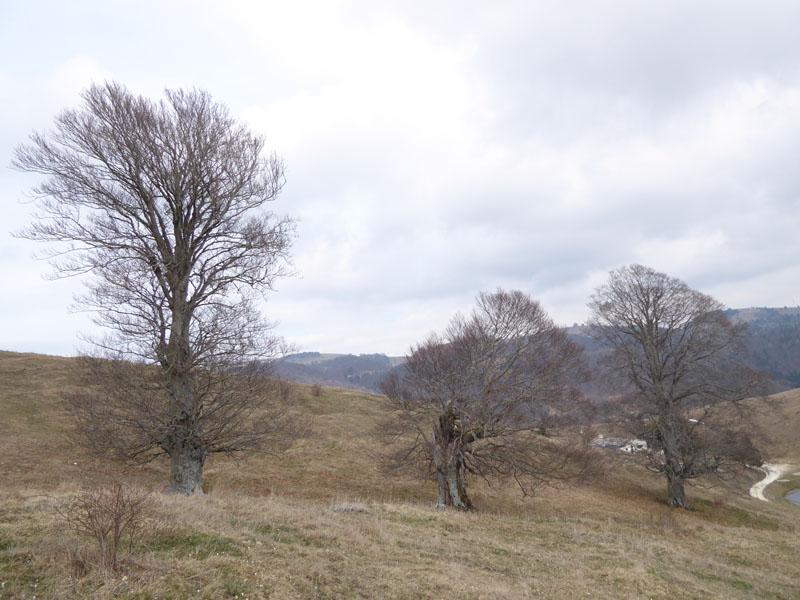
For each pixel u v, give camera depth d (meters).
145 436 14.31
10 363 39.59
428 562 8.66
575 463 22.89
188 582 5.68
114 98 15.31
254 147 17.42
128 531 6.76
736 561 12.82
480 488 26.38
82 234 14.59
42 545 6.21
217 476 23.12
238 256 16.22
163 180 15.37
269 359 16.47
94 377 14.45
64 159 14.51
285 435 17.27
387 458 21.98
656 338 27.44
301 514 10.09
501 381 20.22
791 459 52.47
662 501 28.39
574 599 7.89
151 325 14.69
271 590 5.93
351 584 6.75
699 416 27.05
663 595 8.71
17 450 22.39
